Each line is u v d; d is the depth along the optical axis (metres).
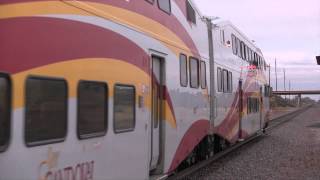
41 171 5.64
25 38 5.37
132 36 8.34
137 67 8.52
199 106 13.15
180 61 11.39
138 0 8.78
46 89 5.74
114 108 7.52
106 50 7.29
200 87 13.27
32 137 5.48
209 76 14.54
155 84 9.92
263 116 27.31
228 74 17.39
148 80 9.07
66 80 6.14
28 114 5.41
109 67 7.38
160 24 9.99
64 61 6.11
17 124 5.24
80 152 6.49
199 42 13.39
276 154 19.05
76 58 6.39
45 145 5.72
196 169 14.16
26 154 5.38
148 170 9.03
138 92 8.53
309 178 13.60
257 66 24.94
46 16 5.75
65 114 6.13
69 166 6.21
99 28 7.08
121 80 7.81
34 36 5.52
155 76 9.94
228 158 17.55
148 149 9.02
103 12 7.26
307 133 30.78
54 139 5.89
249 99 22.16
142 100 8.72
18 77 5.25
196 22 13.18
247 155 18.56
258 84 25.17
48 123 5.79
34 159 5.52
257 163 16.38
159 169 10.16
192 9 12.78
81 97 6.52
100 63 7.07
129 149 8.11
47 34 5.76
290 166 15.83
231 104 17.95
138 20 8.71
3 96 5.05
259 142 24.11
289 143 23.69
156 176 9.95
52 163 5.85
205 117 13.84
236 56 19.20
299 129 34.66
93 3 6.95
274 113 74.69
